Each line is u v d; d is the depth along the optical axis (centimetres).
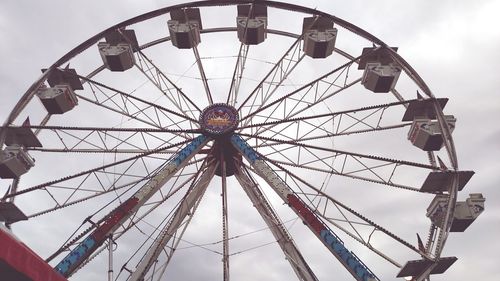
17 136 2109
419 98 2145
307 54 2369
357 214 1866
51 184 1969
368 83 2252
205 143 2156
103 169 1994
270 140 2083
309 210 1856
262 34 2397
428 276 1848
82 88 2319
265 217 2039
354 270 1702
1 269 853
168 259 1884
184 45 2469
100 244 1808
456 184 1975
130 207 1881
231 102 2305
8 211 1955
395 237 1839
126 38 2378
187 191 2041
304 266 1880
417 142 2148
